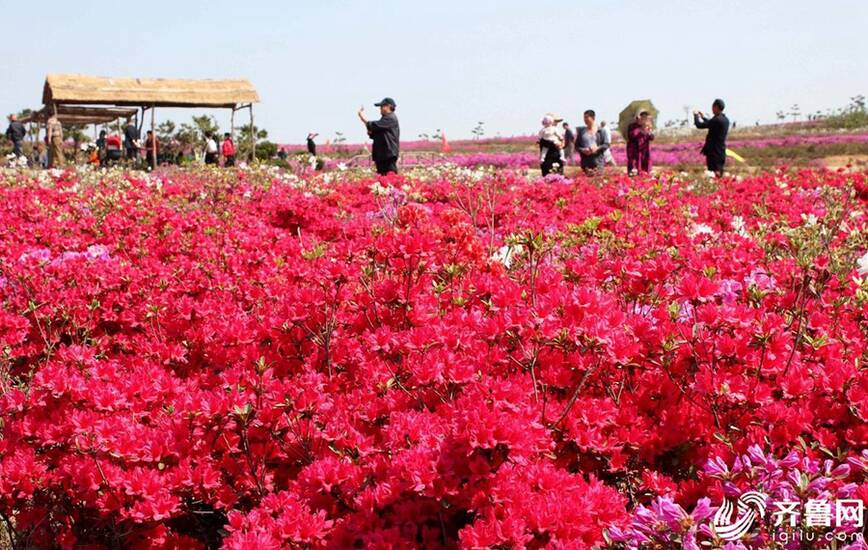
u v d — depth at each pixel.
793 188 11.41
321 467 2.98
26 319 5.12
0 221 8.59
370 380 3.63
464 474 2.68
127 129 30.88
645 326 3.44
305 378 3.51
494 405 2.77
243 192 12.18
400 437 3.02
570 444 3.21
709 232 6.29
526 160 35.47
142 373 3.76
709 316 3.39
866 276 4.57
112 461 3.39
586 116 18.34
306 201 9.39
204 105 31.50
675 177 12.53
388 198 9.69
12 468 3.41
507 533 2.48
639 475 3.31
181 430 3.34
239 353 4.23
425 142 61.19
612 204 10.45
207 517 3.75
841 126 57.81
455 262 4.81
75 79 30.11
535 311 3.38
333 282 4.23
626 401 3.48
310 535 2.79
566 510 2.58
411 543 2.72
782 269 4.78
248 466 3.36
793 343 3.86
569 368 3.56
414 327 4.12
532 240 4.23
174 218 8.26
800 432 3.02
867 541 2.56
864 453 2.73
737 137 53.56
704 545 2.45
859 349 3.77
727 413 3.23
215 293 5.59
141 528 3.33
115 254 7.61
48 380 3.61
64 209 9.95
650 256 5.08
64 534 3.50
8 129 28.64
